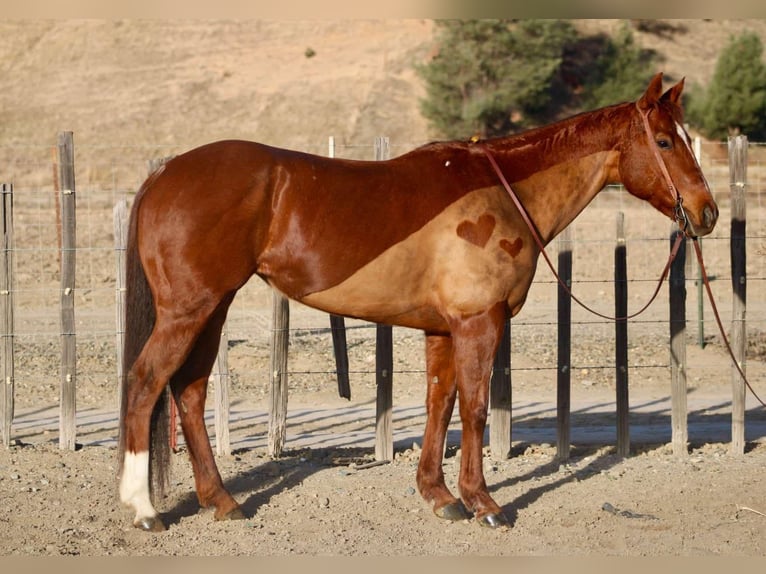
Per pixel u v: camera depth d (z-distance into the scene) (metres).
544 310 14.61
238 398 9.52
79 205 25.09
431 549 5.39
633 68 42.66
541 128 6.06
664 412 9.09
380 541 5.50
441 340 6.04
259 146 5.51
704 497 6.35
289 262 5.46
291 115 40.22
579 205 6.11
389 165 5.68
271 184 5.40
